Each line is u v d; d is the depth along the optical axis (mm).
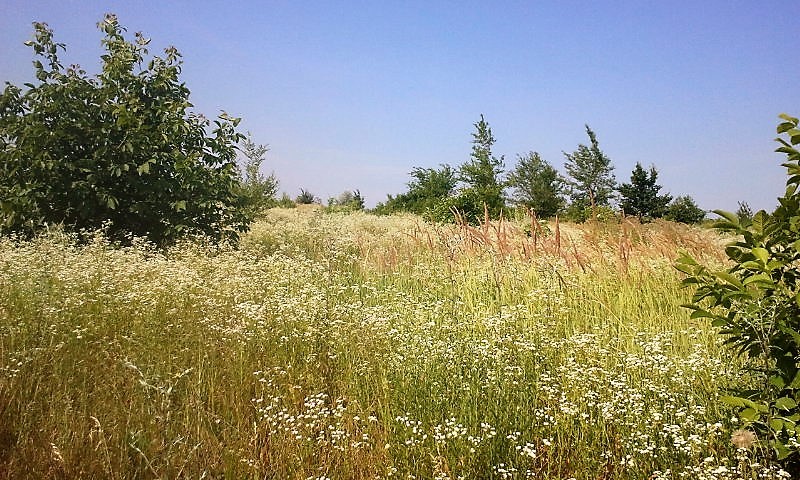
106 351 4730
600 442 3637
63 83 10383
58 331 5039
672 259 7922
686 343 5320
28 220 10289
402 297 7645
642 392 4008
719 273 3219
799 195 3277
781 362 3193
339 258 11406
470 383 4090
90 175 10023
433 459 3324
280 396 4156
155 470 3191
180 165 10617
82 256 8344
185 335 5129
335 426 3906
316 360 4879
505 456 3422
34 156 9836
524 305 6949
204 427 3707
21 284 6160
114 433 3473
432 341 5152
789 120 3195
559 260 8461
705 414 3725
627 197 32344
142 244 9812
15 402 3723
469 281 8273
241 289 7051
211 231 11242
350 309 6180
